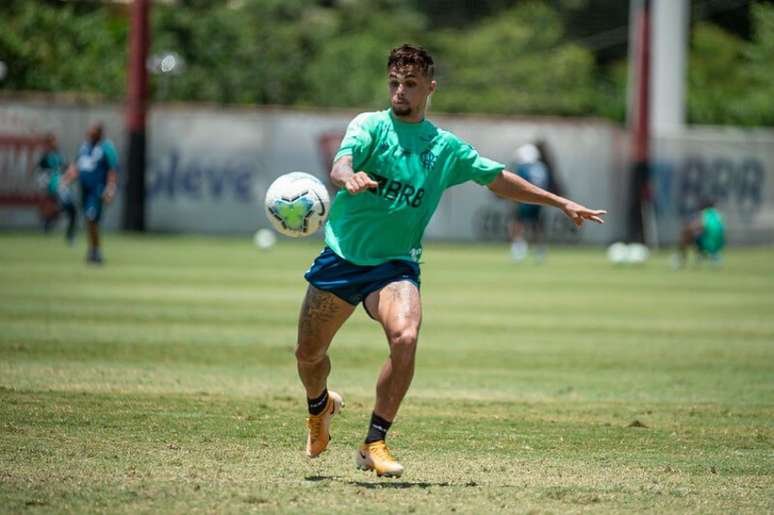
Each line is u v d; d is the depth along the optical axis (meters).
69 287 77.00
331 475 29.27
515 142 146.00
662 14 157.88
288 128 141.88
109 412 36.81
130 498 26.02
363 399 41.59
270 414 37.62
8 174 134.12
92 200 94.25
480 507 26.12
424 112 28.64
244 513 24.97
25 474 28.09
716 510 26.47
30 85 165.62
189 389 42.09
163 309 67.25
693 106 184.25
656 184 150.38
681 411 40.91
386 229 28.11
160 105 140.00
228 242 132.75
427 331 63.22
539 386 46.03
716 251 123.06
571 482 29.17
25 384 41.47
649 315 73.75
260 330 60.09
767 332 66.38
